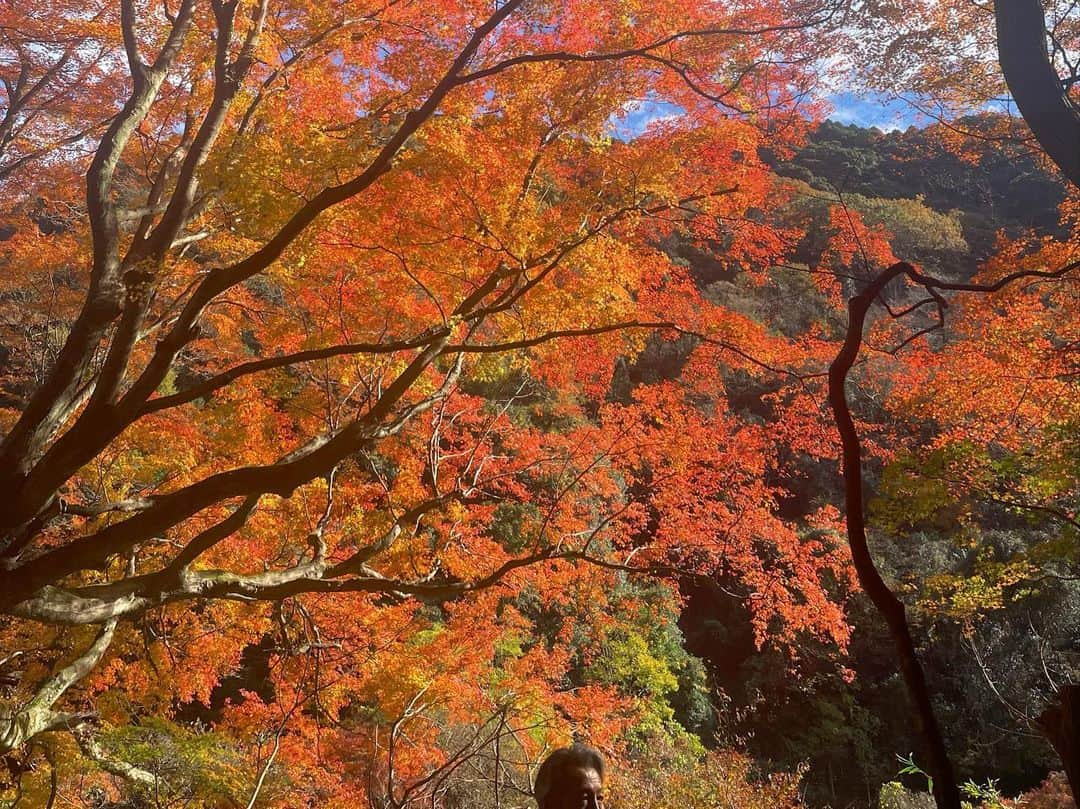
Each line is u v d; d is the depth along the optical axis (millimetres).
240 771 6324
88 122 9750
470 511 7117
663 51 5617
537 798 1521
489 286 5641
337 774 6582
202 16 7168
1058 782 9234
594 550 9133
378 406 4754
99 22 8141
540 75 5809
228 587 4840
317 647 6477
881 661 14008
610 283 5551
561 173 6480
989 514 12828
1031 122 3215
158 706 6914
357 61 7062
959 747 12242
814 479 15758
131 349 4414
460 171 4930
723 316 6145
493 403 9609
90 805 6930
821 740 13812
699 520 7180
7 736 4887
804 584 7125
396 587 5176
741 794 8961
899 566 13461
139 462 7129
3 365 10984
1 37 8844
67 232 9875
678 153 6379
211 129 5387
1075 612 12141
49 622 4152
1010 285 5617
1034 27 3217
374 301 6191
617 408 7551
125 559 6543
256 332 7473
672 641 14164
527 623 8281
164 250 4996
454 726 8070
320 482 6684
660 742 10836
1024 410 5629
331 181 4867
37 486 4215
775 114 5949
